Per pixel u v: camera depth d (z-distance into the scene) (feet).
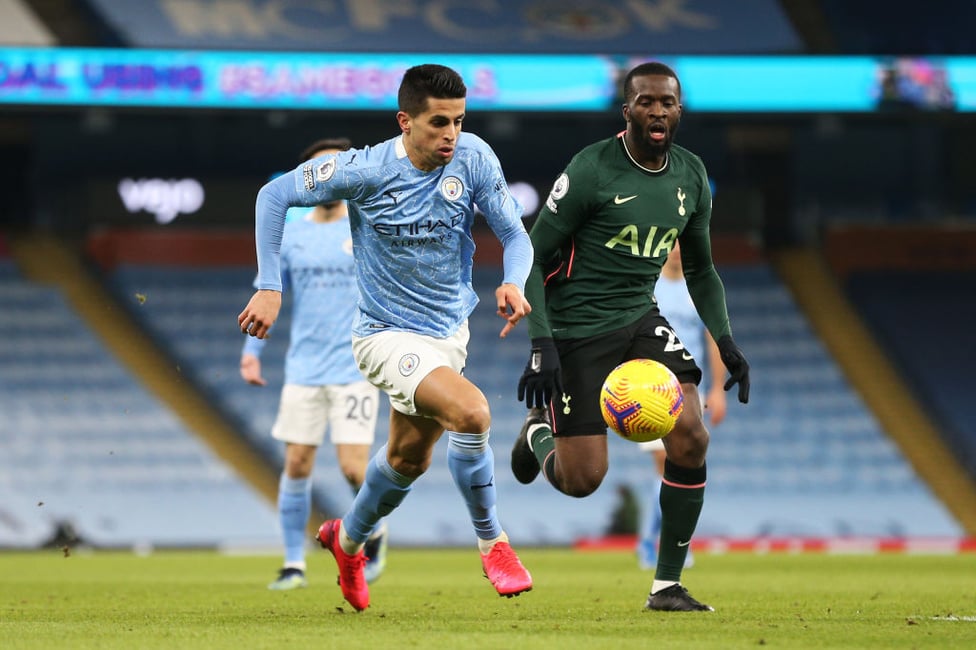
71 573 150.82
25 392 306.96
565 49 283.59
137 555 228.63
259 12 288.30
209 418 307.99
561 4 294.25
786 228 356.18
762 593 101.86
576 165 78.74
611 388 73.05
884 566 162.71
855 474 307.37
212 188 313.12
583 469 79.05
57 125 349.82
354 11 291.17
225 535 282.15
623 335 79.61
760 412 321.11
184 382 315.37
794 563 172.96
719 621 70.90
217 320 331.98
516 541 283.79
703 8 294.66
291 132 354.13
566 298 80.64
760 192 326.85
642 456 301.84
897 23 291.58
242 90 270.67
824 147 365.61
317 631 63.62
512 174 358.23
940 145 364.17
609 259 79.25
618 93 277.85
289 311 336.08
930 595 99.04
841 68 281.74
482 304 344.69
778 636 61.52
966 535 294.87
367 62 272.72
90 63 269.03
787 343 336.49
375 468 73.72
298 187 70.08
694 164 81.00
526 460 84.02
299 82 271.08
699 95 280.31
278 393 315.17
